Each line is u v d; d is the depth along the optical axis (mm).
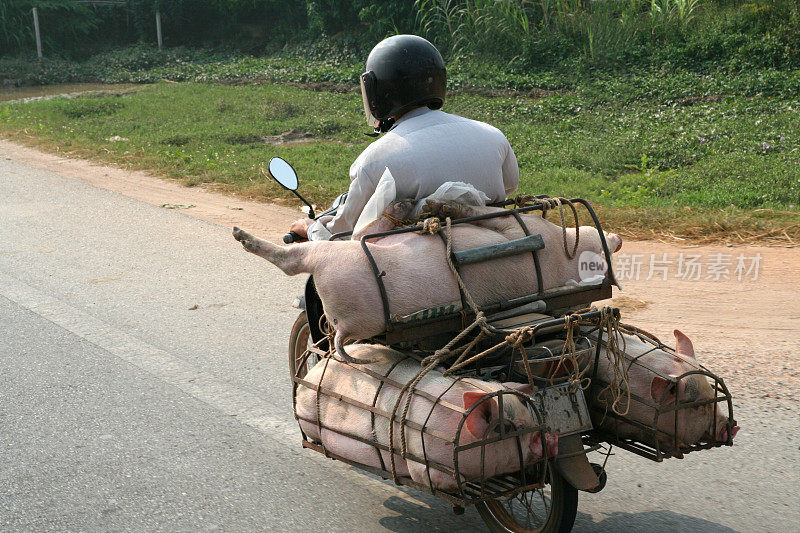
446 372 3049
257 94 21312
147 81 28547
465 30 22453
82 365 5418
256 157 14023
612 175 11922
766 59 17078
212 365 5438
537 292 3324
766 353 5359
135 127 17906
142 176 12875
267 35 32375
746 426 4375
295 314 6523
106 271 7754
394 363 3248
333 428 3361
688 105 15891
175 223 9758
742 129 13141
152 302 6805
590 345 3219
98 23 35094
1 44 33156
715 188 10109
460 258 3137
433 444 2910
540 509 3463
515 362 3143
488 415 2840
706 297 6703
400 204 3408
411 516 3662
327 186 11500
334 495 3838
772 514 3574
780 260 7617
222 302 6820
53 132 17156
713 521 3535
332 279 3062
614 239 3623
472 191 3398
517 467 2930
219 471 4043
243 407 4781
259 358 5570
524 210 3439
